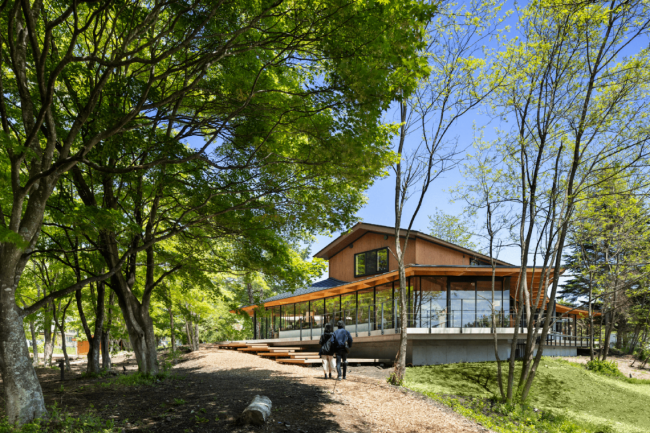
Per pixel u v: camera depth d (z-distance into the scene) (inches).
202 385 416.8
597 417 489.4
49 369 752.3
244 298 1409.9
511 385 471.5
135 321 451.5
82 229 297.4
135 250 329.1
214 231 430.6
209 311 855.7
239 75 346.0
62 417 265.3
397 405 368.8
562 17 438.0
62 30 366.9
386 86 281.3
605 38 428.5
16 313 259.3
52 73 240.8
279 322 1226.6
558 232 496.1
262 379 472.7
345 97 294.4
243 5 300.5
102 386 413.7
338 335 481.7
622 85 445.4
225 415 285.0
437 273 747.4
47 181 273.9
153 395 355.3
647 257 662.5
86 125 335.6
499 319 759.1
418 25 266.1
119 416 279.7
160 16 360.2
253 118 344.8
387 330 749.9
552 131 479.2
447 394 501.0
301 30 285.4
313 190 387.9
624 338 1310.3
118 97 315.6
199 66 313.3
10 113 320.2
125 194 458.6
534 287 864.9
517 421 416.8
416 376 595.5
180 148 333.1
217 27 309.3
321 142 321.4
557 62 453.1
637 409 540.1
